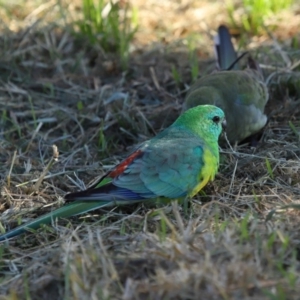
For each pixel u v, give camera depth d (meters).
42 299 8.52
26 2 18.53
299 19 17.45
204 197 10.92
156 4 18.62
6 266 9.43
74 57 16.48
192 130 10.89
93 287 8.17
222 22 17.80
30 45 16.73
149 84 15.34
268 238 8.91
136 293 8.05
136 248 9.12
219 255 8.59
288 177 11.16
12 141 13.34
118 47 16.39
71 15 17.62
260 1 17.27
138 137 13.59
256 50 15.91
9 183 11.53
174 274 8.18
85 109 14.27
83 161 12.72
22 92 14.93
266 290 7.77
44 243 9.81
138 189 10.25
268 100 14.51
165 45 16.88
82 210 10.12
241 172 11.62
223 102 12.88
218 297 7.83
